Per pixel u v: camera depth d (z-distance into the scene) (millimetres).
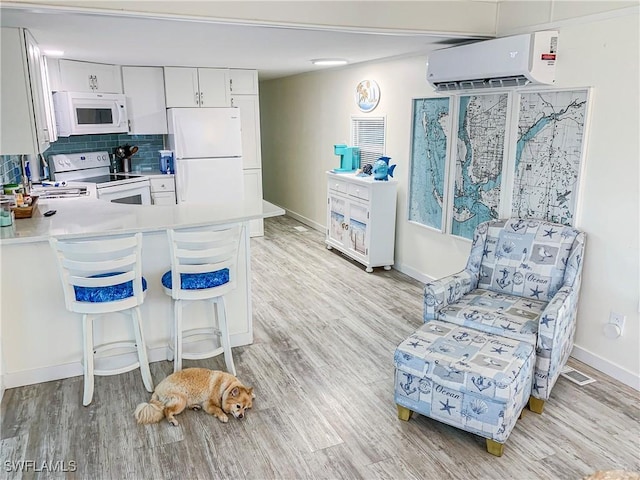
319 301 4312
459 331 2678
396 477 2227
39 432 2518
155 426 2572
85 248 2535
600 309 3045
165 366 3189
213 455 2367
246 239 3332
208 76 5719
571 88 3037
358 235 5180
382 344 3518
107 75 5199
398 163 4945
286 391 2914
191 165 5648
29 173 4414
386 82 4973
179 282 2803
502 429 2275
